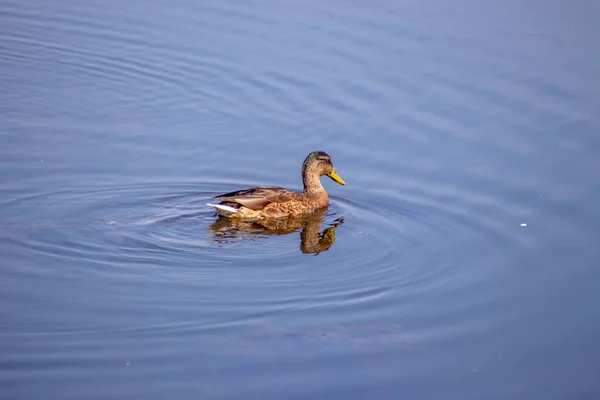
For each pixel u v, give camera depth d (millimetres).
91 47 26141
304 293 14500
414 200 17922
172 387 12016
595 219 16719
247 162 19734
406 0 27297
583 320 13781
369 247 16234
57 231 16297
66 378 12102
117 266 15180
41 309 13742
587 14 25859
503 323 13750
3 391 11781
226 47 25250
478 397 12000
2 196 17625
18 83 24062
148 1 28859
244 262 15570
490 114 20812
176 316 13688
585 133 19781
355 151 19859
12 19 28062
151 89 23609
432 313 14016
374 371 12508
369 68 23281
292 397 11883
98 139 20766
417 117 20938
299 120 21344
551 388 12211
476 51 23797
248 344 13031
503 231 16562
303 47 24688
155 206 17625
